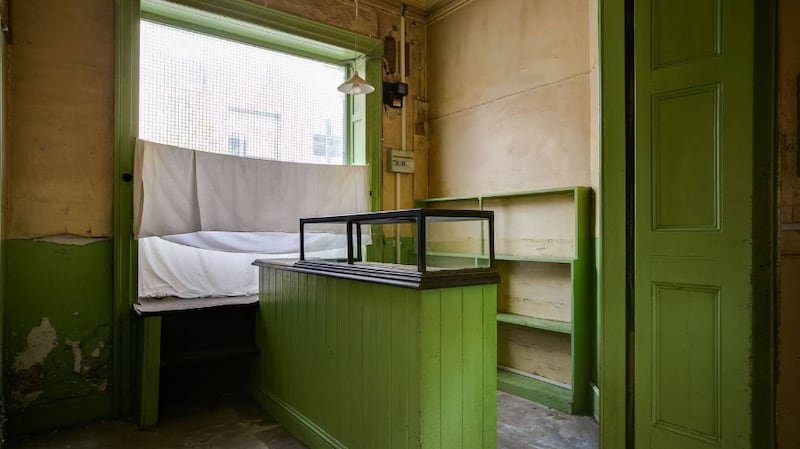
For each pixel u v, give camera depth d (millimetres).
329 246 4234
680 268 1822
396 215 2139
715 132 1747
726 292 1719
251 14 3674
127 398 3146
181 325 3541
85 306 3047
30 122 2881
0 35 2547
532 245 3682
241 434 2844
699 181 1783
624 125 2018
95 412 3059
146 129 3430
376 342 2166
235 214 3645
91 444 2711
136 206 3168
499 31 3996
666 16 1871
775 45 1648
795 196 1768
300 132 4223
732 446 1699
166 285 3537
